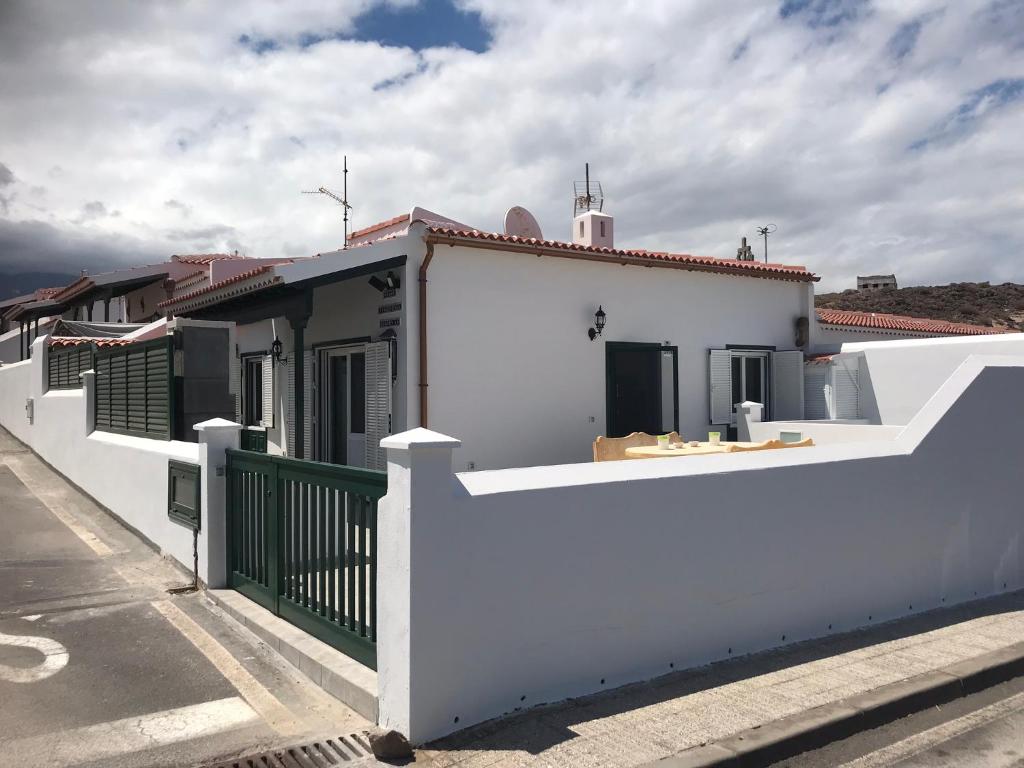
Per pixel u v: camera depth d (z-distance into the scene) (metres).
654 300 12.30
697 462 5.07
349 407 11.49
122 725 4.13
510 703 4.11
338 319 11.39
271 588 5.76
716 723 4.01
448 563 3.88
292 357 12.89
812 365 13.59
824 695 4.40
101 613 6.08
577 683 4.35
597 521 4.43
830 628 5.58
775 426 11.52
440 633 3.86
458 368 10.14
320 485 5.03
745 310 13.63
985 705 4.61
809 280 14.29
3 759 3.74
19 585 6.87
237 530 6.42
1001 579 6.83
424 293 9.78
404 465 3.83
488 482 4.18
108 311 22.72
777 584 5.28
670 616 4.75
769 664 4.92
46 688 4.63
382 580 4.00
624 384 12.01
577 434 11.28
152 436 9.27
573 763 3.58
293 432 12.80
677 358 12.52
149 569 7.44
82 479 11.38
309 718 4.21
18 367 17.52
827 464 5.60
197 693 4.57
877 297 59.59
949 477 6.44
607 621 4.47
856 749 4.01
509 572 4.10
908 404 13.09
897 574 6.04
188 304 12.04
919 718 4.39
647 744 3.76
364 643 4.54
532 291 10.88
